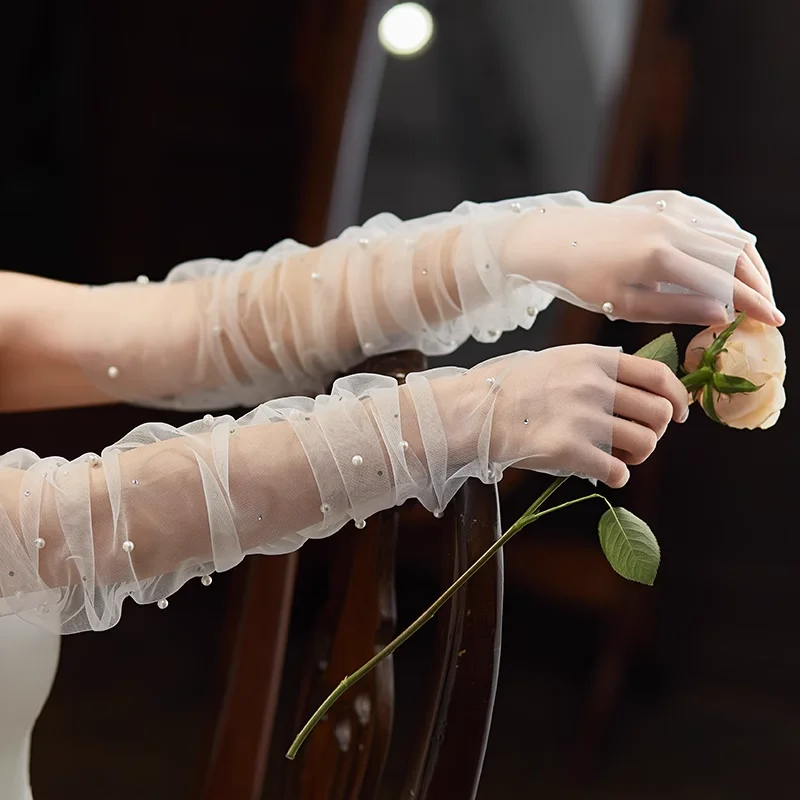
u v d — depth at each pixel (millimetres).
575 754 4070
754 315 1785
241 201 4762
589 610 4027
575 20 4594
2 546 1781
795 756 4176
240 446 1786
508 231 1933
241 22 4613
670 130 4141
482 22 4715
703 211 1869
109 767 3998
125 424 4531
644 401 1755
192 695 4344
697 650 4605
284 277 2062
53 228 4781
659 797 3977
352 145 2781
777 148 4508
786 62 4445
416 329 1984
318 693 1870
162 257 4812
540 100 4727
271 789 3963
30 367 2133
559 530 4555
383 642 1846
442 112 4820
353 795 1835
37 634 1995
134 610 4578
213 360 2082
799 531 4633
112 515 1781
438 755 1718
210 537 1778
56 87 4688
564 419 1749
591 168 4660
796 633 4594
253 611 2074
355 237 2055
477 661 1721
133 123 4723
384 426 1771
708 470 4688
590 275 1851
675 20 4355
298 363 2057
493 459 1761
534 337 4344
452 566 1743
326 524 1784
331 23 4496
